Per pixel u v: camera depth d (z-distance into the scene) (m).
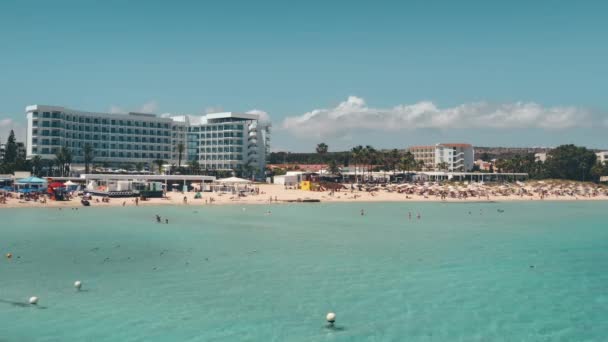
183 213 116.44
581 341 34.91
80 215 106.94
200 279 50.28
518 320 38.88
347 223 100.88
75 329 36.19
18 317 38.50
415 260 60.78
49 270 53.25
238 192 165.50
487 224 102.25
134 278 50.38
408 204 157.88
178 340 34.34
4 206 119.31
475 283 49.69
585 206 158.62
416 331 36.44
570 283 50.00
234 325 37.25
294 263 58.38
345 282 49.59
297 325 37.38
